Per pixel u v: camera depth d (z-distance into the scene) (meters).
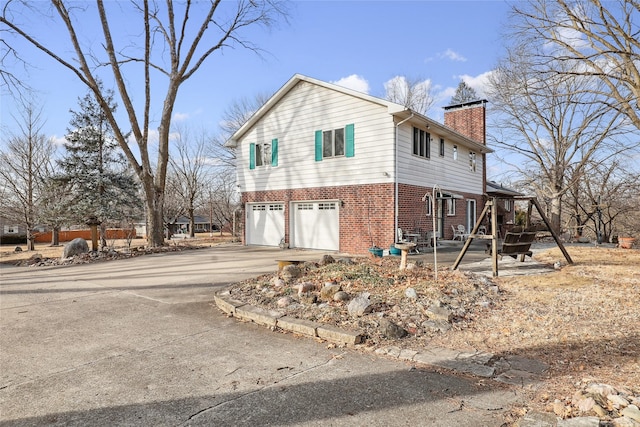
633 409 2.62
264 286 6.89
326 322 4.94
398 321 4.96
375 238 13.66
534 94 12.64
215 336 4.84
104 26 14.90
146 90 16.59
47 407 3.03
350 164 14.34
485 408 2.91
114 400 3.13
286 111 16.45
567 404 2.87
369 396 3.14
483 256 12.09
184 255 14.68
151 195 16.92
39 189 23.53
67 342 4.67
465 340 4.43
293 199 16.16
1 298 7.48
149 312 6.13
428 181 15.75
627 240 14.23
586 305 5.56
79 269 11.92
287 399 3.11
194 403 3.06
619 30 11.34
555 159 23.42
